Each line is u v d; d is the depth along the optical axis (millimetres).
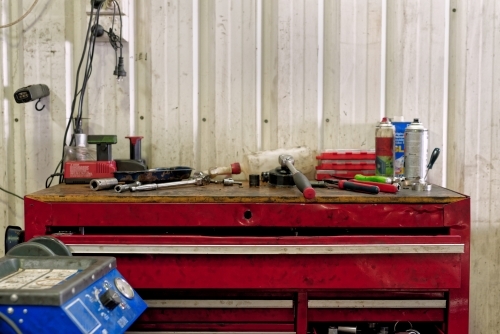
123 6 1692
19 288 811
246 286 1202
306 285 1200
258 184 1475
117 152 1799
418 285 1200
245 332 1254
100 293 878
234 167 1648
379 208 1228
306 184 1266
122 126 1793
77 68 1806
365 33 1768
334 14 1772
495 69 1763
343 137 1799
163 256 1202
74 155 1615
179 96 1790
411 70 1768
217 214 1232
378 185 1327
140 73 1808
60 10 1766
